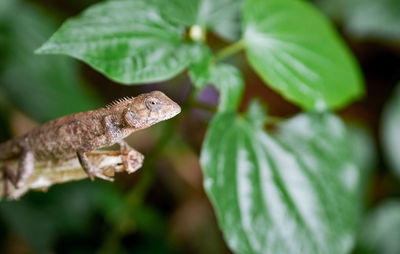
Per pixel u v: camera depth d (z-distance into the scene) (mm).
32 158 384
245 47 392
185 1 387
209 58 376
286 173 391
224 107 380
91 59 357
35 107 484
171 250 523
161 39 373
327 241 386
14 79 483
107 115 376
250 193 382
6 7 496
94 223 504
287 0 407
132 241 516
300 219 386
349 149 406
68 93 498
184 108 409
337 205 394
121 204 507
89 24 364
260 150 390
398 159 522
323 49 408
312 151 400
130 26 369
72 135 379
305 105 396
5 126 486
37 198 486
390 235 515
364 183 534
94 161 365
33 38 499
